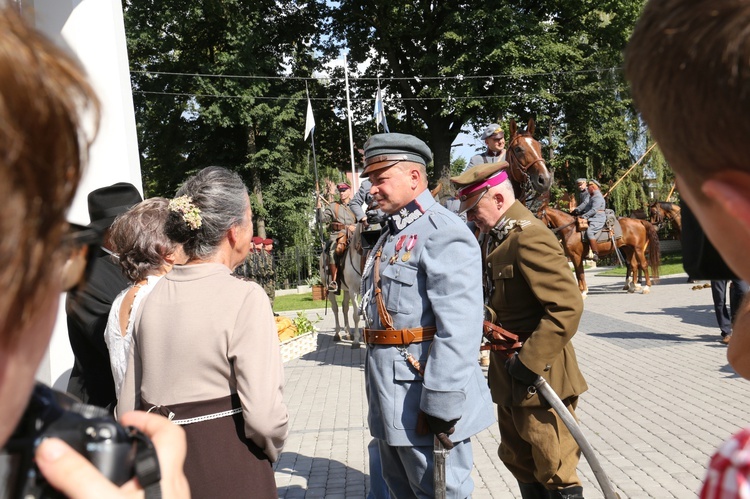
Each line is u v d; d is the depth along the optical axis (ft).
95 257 2.31
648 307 47.11
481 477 16.83
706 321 38.88
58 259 1.75
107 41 15.08
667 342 33.17
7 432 1.79
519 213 11.03
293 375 30.78
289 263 94.02
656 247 54.70
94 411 2.36
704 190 1.98
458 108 87.15
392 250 9.99
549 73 88.43
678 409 21.31
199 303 7.54
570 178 98.17
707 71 1.85
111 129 14.93
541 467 10.66
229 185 8.14
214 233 7.95
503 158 25.27
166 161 97.76
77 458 2.11
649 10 2.09
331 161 107.24
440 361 9.12
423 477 9.63
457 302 9.25
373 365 9.98
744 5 1.82
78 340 9.43
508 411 11.54
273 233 100.37
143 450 2.37
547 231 10.73
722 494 1.94
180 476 2.58
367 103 102.53
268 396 7.26
